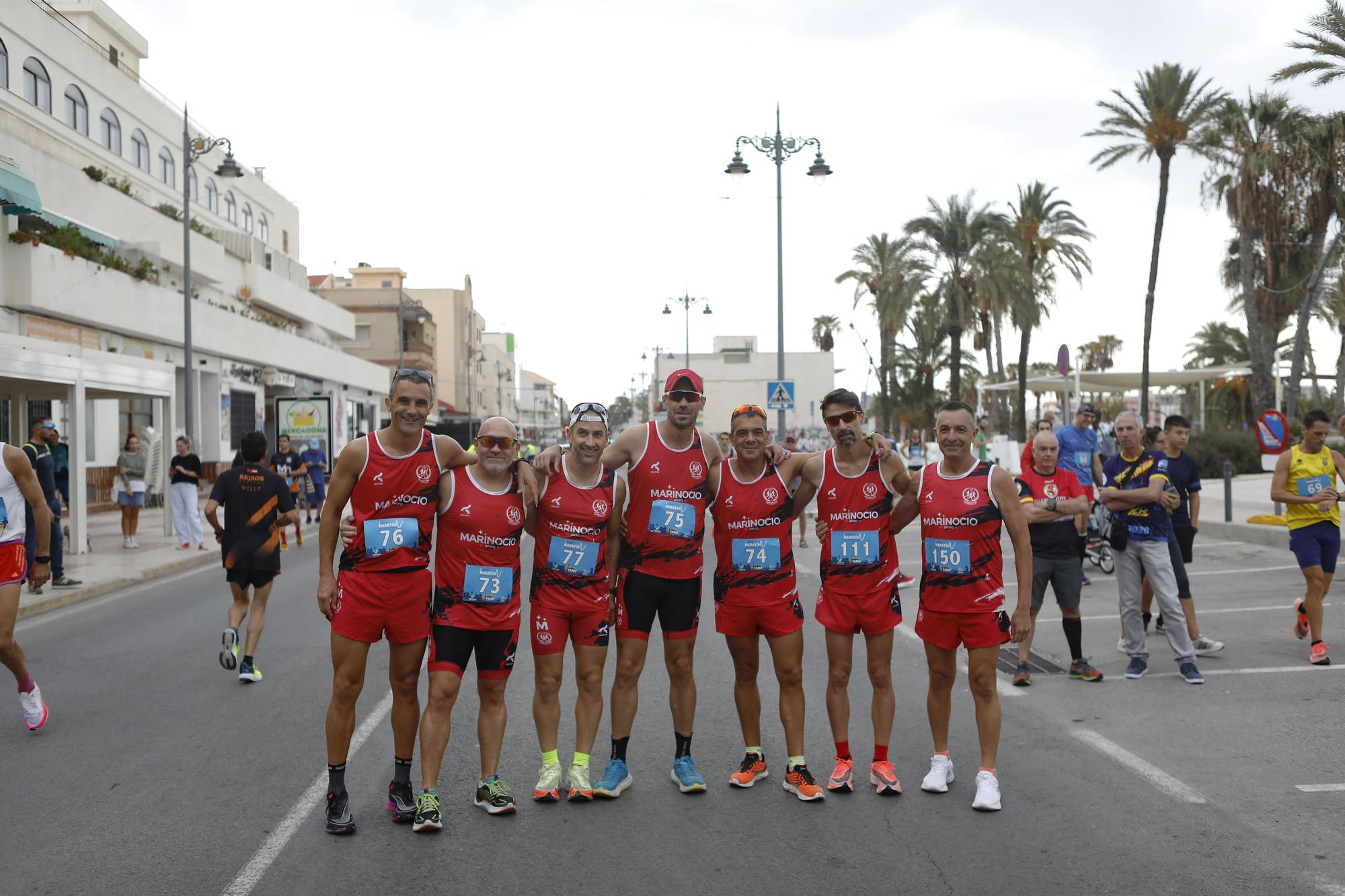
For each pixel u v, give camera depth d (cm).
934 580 514
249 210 4628
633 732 634
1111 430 1460
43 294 2233
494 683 498
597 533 511
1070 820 474
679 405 507
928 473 520
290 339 4134
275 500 803
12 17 2636
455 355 8938
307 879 419
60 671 844
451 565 488
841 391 515
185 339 2278
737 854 439
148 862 438
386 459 470
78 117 3017
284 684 777
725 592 522
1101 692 709
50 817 495
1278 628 908
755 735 537
